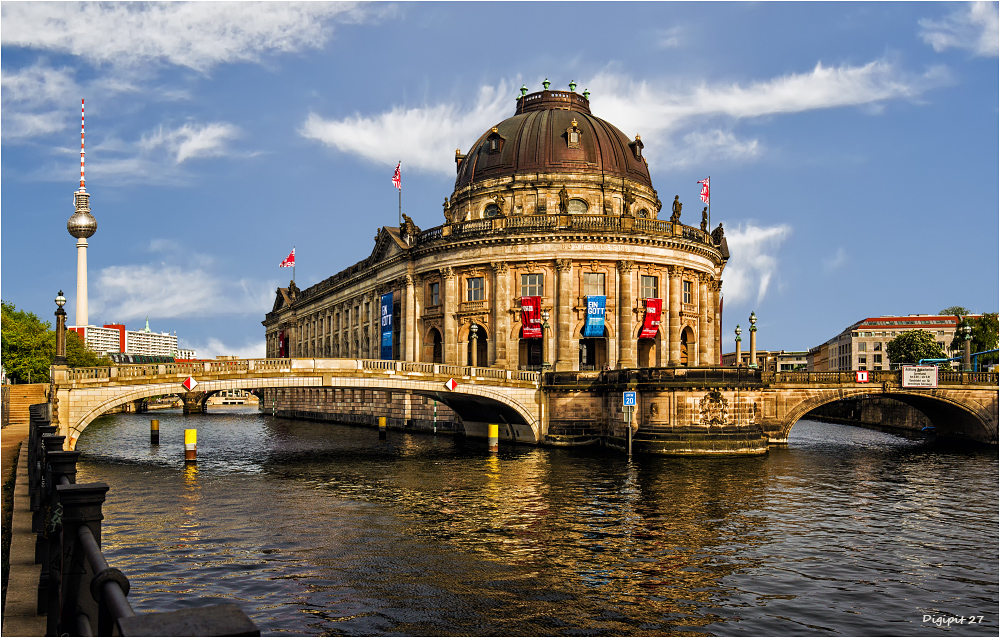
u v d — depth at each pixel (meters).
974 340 123.75
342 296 115.19
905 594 23.44
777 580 24.61
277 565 25.56
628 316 73.50
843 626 20.67
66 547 11.33
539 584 23.73
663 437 56.41
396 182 90.88
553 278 74.25
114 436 82.06
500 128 86.38
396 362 59.50
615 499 37.84
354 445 68.25
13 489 30.33
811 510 35.62
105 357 139.75
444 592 22.86
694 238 79.88
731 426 57.09
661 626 20.41
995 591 23.78
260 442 72.62
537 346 79.00
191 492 40.00
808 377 63.69
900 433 89.00
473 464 52.00
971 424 69.50
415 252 82.00
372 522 32.34
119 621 5.81
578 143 82.62
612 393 61.47
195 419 126.50
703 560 26.75
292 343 152.88
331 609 21.25
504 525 31.81
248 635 5.68
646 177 87.56
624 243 73.88
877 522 33.19
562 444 63.38
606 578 24.48
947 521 33.56
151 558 26.36
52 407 51.25
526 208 81.19
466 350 77.56
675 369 56.78
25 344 100.62
